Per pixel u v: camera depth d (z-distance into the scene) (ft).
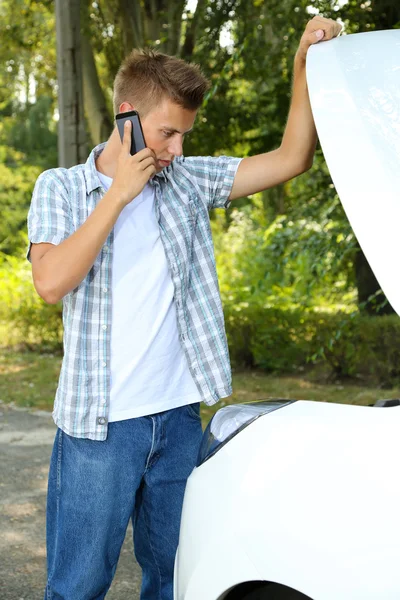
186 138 32.19
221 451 6.06
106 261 6.97
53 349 35.58
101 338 6.97
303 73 7.44
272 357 30.22
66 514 7.13
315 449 5.29
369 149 5.27
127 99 6.97
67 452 7.11
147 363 7.12
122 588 11.37
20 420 22.48
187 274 7.32
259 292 31.58
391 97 5.50
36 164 90.53
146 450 7.19
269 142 32.27
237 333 31.09
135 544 8.09
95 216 6.48
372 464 4.96
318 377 29.04
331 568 4.88
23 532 13.51
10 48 47.80
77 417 6.97
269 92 29.63
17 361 32.96
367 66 5.79
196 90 6.89
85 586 7.18
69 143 27.12
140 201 7.23
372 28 21.36
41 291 6.49
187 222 7.39
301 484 5.21
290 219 25.08
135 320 7.05
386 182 5.10
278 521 5.22
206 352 7.42
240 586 5.75
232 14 28.81
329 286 29.94
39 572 11.82
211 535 5.70
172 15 33.06
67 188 7.05
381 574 4.68
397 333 26.43
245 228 47.91
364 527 4.81
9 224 78.95
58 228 6.83
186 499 6.21
